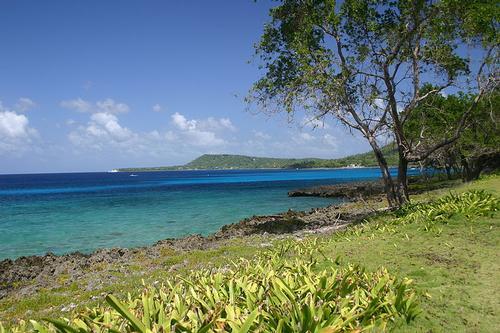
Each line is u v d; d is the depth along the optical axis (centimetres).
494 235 1004
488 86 1986
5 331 535
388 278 704
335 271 730
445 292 679
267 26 2112
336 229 2077
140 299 670
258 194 6384
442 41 1945
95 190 8406
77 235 2836
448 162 4756
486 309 605
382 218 1650
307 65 1866
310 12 2050
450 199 1551
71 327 480
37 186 11269
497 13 1823
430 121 2539
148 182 12675
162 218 3606
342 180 11244
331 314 539
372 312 570
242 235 2372
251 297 599
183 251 1945
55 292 1349
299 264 870
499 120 3153
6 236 2819
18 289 1451
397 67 1936
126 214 3925
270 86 2053
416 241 1046
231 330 497
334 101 1920
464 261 839
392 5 1953
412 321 577
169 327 496
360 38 2017
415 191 4184
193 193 6806
